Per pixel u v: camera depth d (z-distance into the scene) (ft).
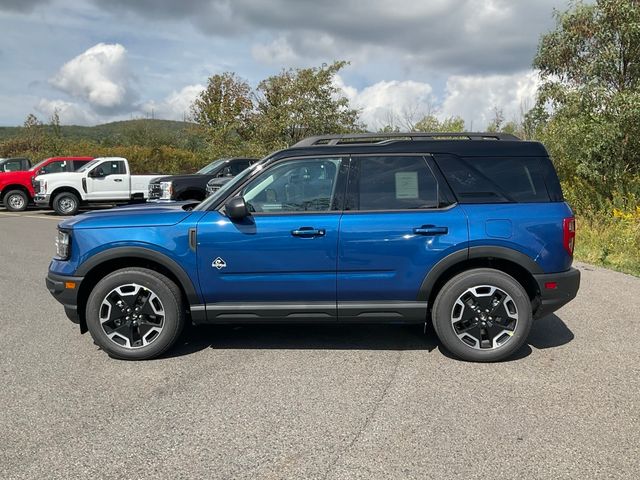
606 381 13.12
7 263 29.19
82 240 14.35
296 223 14.10
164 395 12.46
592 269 26.50
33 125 121.80
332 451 9.96
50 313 19.40
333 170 14.52
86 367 14.21
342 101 72.23
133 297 14.51
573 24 33.96
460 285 14.19
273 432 10.69
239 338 16.53
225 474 9.24
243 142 80.89
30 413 11.55
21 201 63.87
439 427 10.84
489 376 13.48
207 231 14.15
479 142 14.64
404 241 14.05
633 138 32.96
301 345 15.88
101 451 10.01
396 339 16.39
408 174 14.46
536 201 14.34
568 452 9.86
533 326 17.63
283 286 14.26
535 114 37.65
